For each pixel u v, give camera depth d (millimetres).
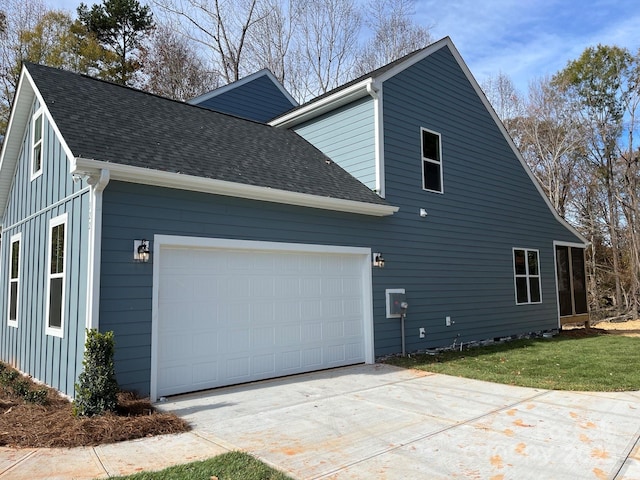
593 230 25422
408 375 7754
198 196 6719
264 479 3551
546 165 25797
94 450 4172
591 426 4887
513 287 12984
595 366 8422
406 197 10125
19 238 9375
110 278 5773
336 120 10633
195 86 24453
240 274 7234
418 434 4648
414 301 10039
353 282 8953
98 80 8711
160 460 3930
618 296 24219
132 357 5863
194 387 6527
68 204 6715
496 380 7270
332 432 4719
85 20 23969
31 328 7988
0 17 20766
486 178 12508
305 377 7617
